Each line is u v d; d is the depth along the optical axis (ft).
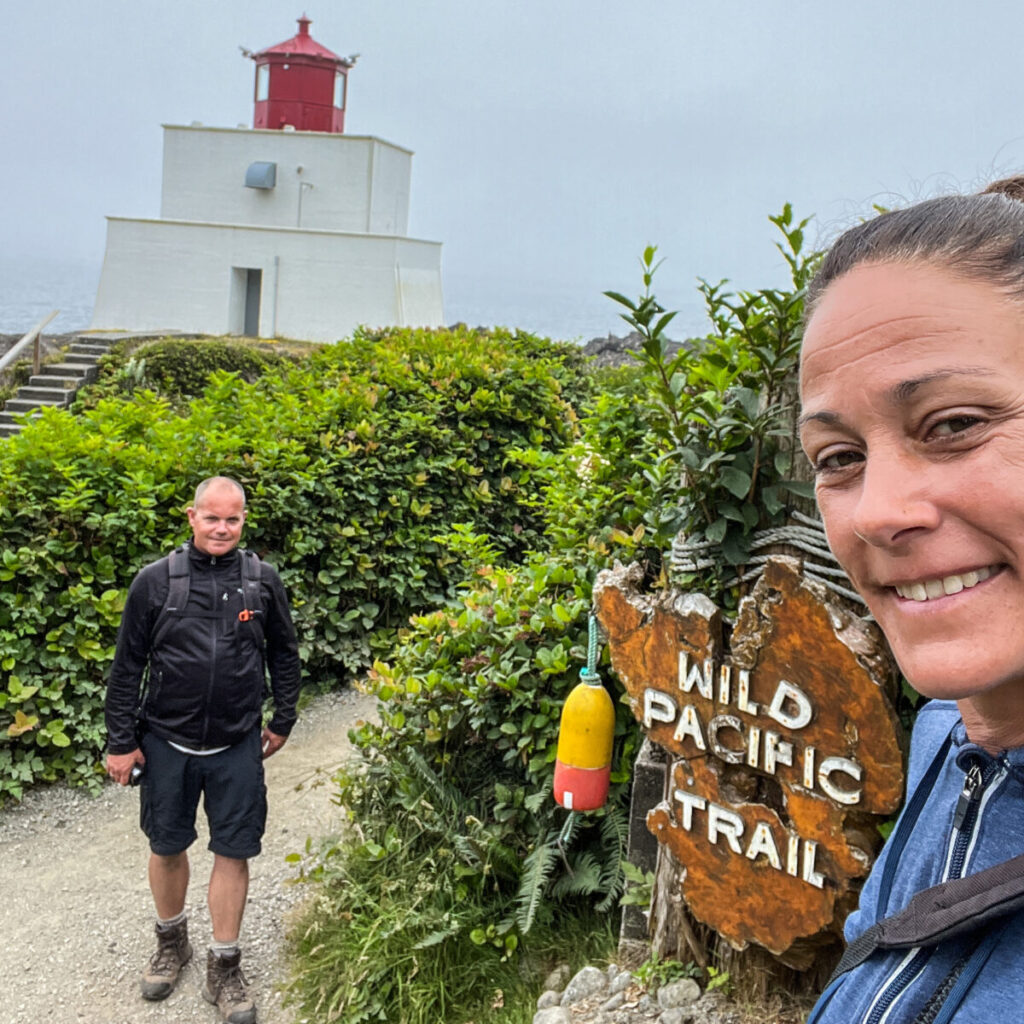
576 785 10.79
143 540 20.20
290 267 81.61
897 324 2.85
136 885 16.16
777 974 9.56
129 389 52.54
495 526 26.71
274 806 18.11
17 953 14.47
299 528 22.90
